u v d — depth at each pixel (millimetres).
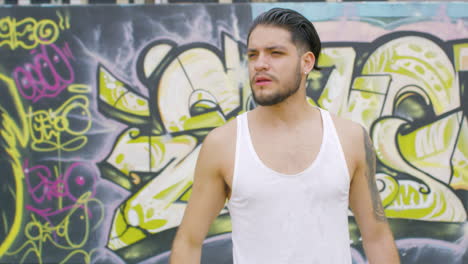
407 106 3611
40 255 3588
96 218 3605
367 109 3611
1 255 3578
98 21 3580
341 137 1636
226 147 1618
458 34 3592
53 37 3584
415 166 3619
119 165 3607
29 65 3596
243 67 3604
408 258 3609
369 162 1685
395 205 3625
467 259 3605
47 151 3602
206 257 3584
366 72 3604
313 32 1645
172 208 3621
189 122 3613
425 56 3602
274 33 1543
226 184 1668
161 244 3613
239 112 3617
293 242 1540
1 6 3574
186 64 3600
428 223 3619
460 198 3613
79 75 3596
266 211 1554
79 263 3596
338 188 1576
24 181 3598
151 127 3609
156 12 3582
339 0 3877
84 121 3600
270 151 1604
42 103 3598
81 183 3604
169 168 3621
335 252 1582
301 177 1558
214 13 3584
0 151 3604
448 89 3607
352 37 3592
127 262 3607
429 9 3584
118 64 3590
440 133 3613
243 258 1589
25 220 3590
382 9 3580
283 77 1543
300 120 1654
